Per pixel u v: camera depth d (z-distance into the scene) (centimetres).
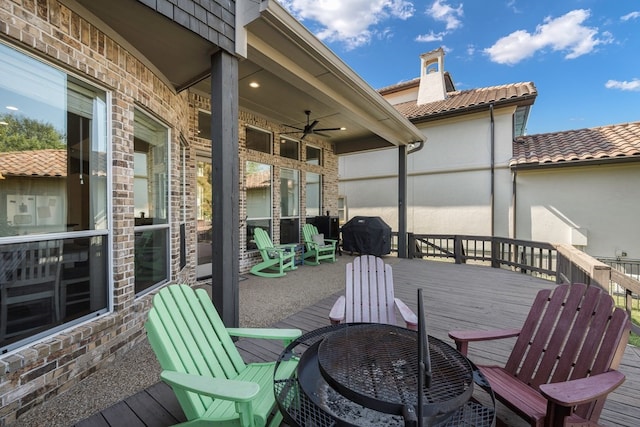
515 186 755
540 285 487
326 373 137
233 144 282
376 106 500
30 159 207
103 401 194
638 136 676
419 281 517
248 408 131
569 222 704
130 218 268
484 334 190
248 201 609
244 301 406
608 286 338
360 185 1006
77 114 233
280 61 334
